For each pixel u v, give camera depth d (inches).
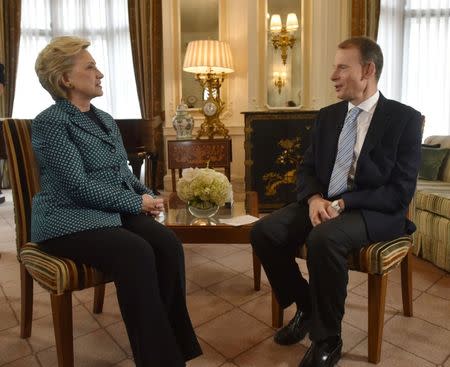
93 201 54.1
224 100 186.1
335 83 64.3
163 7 183.5
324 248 53.4
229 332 67.6
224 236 71.3
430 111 195.2
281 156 148.9
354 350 61.7
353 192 61.0
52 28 201.5
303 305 64.0
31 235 58.6
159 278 55.8
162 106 197.8
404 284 70.6
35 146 54.4
